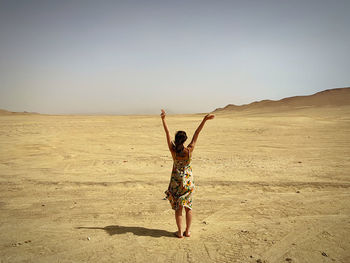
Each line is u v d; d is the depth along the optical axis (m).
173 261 3.33
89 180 7.92
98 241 3.97
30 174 8.77
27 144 15.50
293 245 3.70
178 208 4.06
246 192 6.49
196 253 3.53
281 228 4.31
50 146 14.92
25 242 3.94
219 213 5.14
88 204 5.84
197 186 7.05
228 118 33.81
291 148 13.47
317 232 4.12
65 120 31.70
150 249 3.68
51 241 3.98
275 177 7.78
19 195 6.54
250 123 26.67
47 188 7.16
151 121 31.19
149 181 7.75
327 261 3.25
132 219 4.95
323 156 11.12
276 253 3.48
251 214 5.04
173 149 4.09
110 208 5.57
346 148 13.03
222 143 15.77
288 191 6.48
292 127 23.02
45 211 5.41
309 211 5.09
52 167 9.84
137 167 9.72
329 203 5.54
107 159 11.37
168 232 4.31
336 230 4.18
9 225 4.67
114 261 3.34
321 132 19.77
